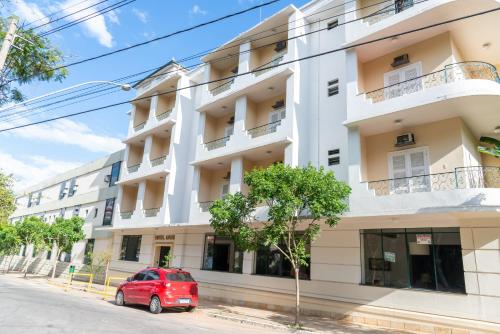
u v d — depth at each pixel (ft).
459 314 33.47
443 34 41.47
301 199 37.04
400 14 41.42
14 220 151.53
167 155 70.64
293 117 50.29
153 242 71.72
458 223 35.63
